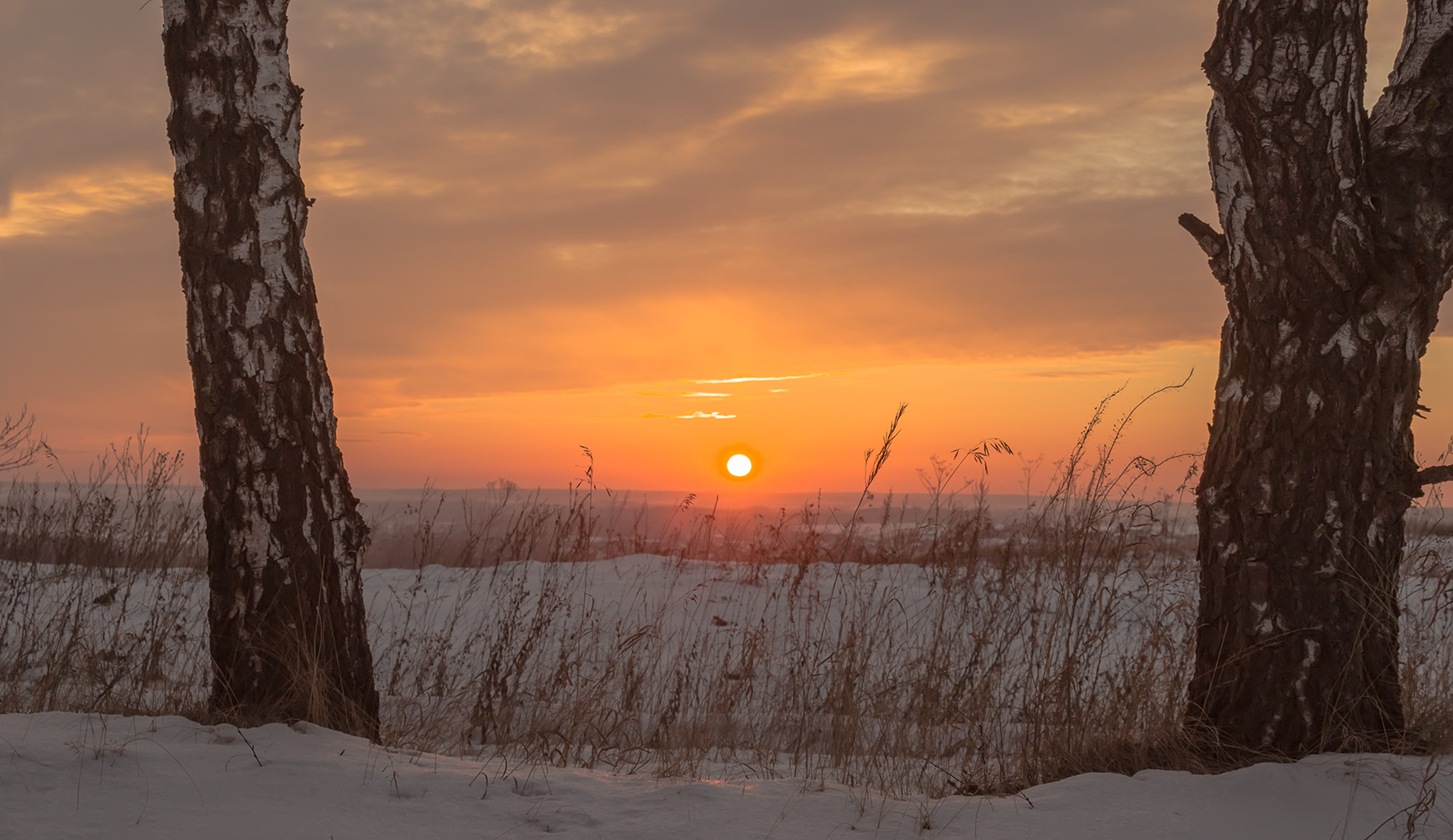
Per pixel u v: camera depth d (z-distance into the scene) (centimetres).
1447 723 405
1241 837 296
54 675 493
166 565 781
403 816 306
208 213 420
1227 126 390
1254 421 385
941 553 586
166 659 564
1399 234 371
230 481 420
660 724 507
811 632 654
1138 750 400
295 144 440
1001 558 556
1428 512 596
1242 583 385
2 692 493
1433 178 373
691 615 855
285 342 429
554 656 683
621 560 1151
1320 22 372
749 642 625
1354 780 325
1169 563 585
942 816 324
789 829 309
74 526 796
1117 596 521
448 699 579
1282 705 373
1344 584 370
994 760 459
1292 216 375
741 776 424
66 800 298
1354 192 372
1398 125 380
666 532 1212
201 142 420
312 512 431
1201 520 406
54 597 715
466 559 759
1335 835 295
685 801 330
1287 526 376
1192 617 473
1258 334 385
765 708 570
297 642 419
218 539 423
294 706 413
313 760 351
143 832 280
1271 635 376
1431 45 380
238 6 423
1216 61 390
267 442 422
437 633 754
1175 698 423
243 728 392
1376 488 375
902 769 436
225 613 420
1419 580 521
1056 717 438
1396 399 379
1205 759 379
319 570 431
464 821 306
